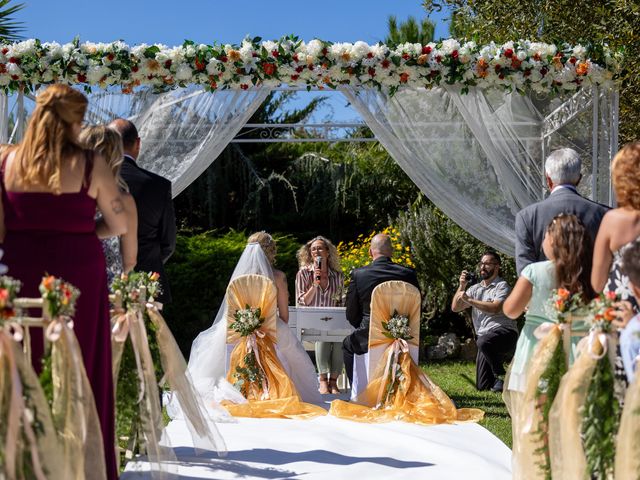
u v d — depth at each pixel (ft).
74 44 21.91
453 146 23.34
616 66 22.50
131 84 22.40
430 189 23.32
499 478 13.79
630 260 9.81
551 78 22.27
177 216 48.65
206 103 23.00
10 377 9.02
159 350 14.05
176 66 21.84
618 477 9.53
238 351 20.93
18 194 10.99
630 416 9.37
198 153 22.88
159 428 13.39
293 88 23.40
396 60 21.89
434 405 19.63
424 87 22.98
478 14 32.09
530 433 11.48
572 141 23.26
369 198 47.91
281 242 41.45
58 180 10.92
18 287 9.32
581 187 23.45
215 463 14.79
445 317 37.60
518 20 29.91
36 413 9.29
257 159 50.39
